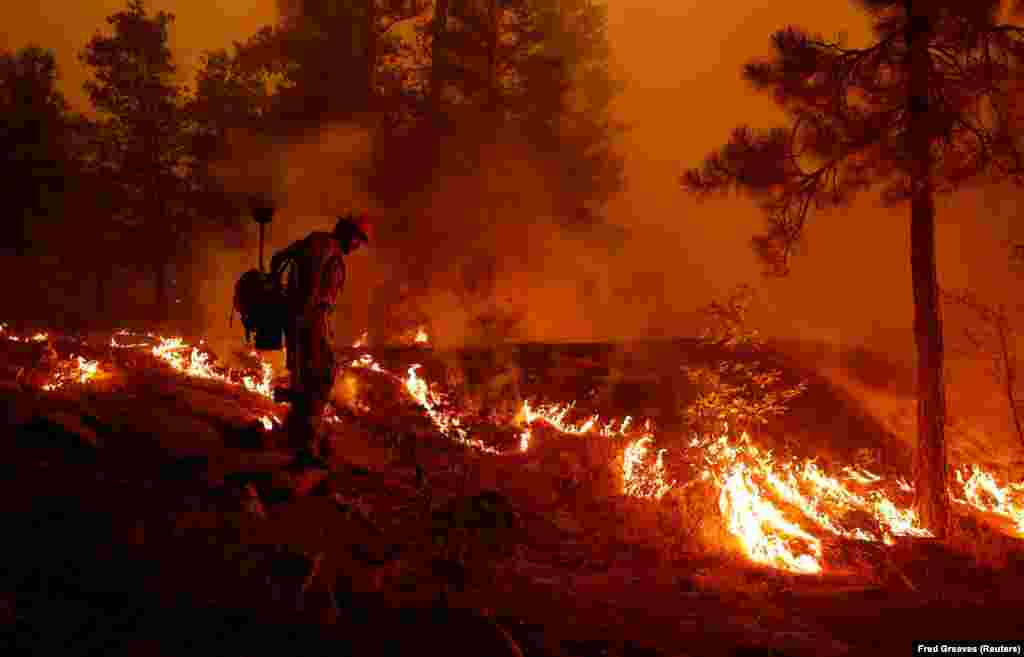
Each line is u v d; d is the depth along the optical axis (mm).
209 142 25922
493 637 4016
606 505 7375
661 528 6961
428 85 23594
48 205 24609
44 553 4016
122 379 7781
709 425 9203
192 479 5484
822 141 7922
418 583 4734
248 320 6309
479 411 9805
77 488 4949
